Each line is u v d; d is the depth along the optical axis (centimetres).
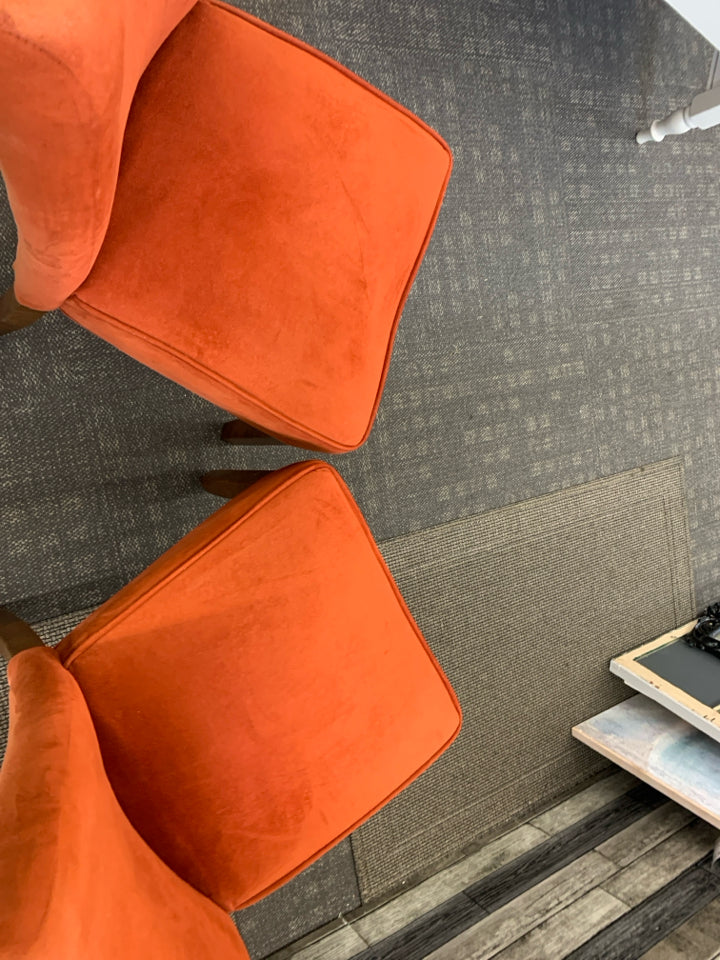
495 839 133
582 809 139
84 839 44
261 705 74
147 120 69
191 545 75
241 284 71
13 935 34
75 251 57
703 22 98
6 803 44
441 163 85
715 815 122
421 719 85
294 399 76
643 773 132
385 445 126
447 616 131
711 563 166
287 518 76
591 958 111
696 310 161
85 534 104
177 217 69
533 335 140
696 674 142
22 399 100
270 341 73
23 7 37
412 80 126
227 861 74
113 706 70
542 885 124
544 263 141
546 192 140
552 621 142
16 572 100
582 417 146
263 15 113
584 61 144
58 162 47
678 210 158
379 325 81
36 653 68
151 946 49
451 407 132
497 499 137
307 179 73
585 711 145
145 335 70
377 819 123
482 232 134
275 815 76
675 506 159
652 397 155
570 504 144
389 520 126
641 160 152
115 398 105
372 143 77
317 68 75
